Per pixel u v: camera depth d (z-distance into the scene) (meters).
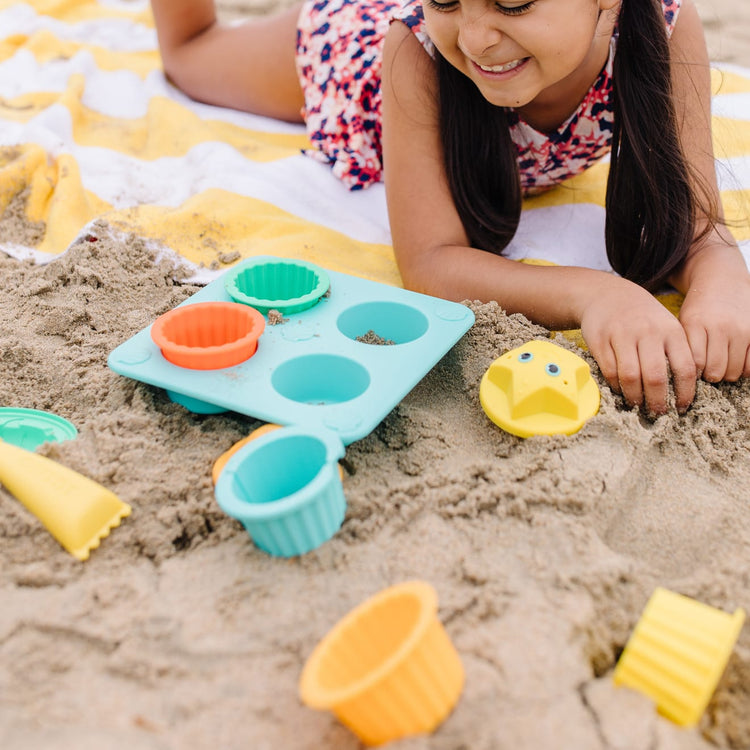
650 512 1.00
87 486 0.95
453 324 1.22
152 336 1.13
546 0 1.12
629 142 1.35
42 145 1.80
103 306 1.40
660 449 1.10
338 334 1.20
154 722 0.75
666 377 1.13
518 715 0.73
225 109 2.12
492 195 1.49
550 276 1.32
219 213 1.67
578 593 0.84
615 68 1.34
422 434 1.11
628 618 0.85
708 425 1.13
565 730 0.72
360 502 0.98
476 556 0.90
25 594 0.87
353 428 1.01
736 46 2.48
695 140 1.44
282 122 2.08
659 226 1.39
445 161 1.44
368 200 1.78
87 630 0.83
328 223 1.72
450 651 0.74
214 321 1.20
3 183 1.70
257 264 1.33
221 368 1.12
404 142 1.45
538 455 1.03
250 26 2.05
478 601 0.84
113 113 2.08
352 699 0.66
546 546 0.91
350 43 1.78
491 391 1.13
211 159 1.85
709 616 0.77
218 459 1.04
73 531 0.92
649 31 1.29
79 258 1.49
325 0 1.86
